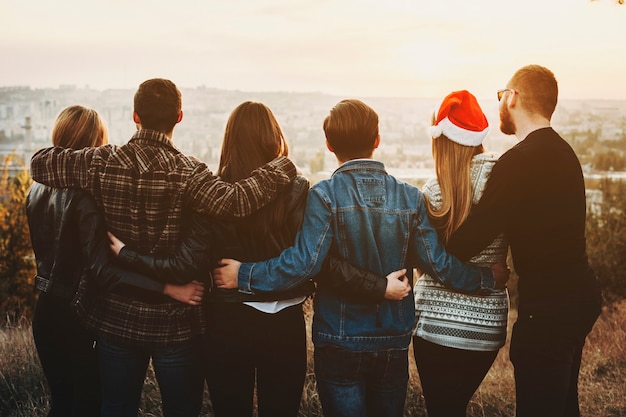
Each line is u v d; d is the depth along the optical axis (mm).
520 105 2479
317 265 2270
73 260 2461
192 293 2396
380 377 2398
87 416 2617
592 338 5504
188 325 2430
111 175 2340
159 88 2412
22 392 3691
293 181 2393
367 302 2352
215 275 2338
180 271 2309
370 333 2342
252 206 2273
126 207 2340
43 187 2543
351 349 2336
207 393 3584
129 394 2469
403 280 2367
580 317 2299
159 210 2326
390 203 2383
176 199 2316
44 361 2609
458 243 2383
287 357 2371
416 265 2461
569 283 2309
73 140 2574
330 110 2494
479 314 2428
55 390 2635
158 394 3594
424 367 2504
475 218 2359
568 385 2332
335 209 2336
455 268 2371
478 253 2393
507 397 3996
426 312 2482
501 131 2641
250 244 2346
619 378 4375
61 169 2375
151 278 2359
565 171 2352
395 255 2375
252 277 2275
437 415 2494
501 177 2336
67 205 2385
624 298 8516
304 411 3465
